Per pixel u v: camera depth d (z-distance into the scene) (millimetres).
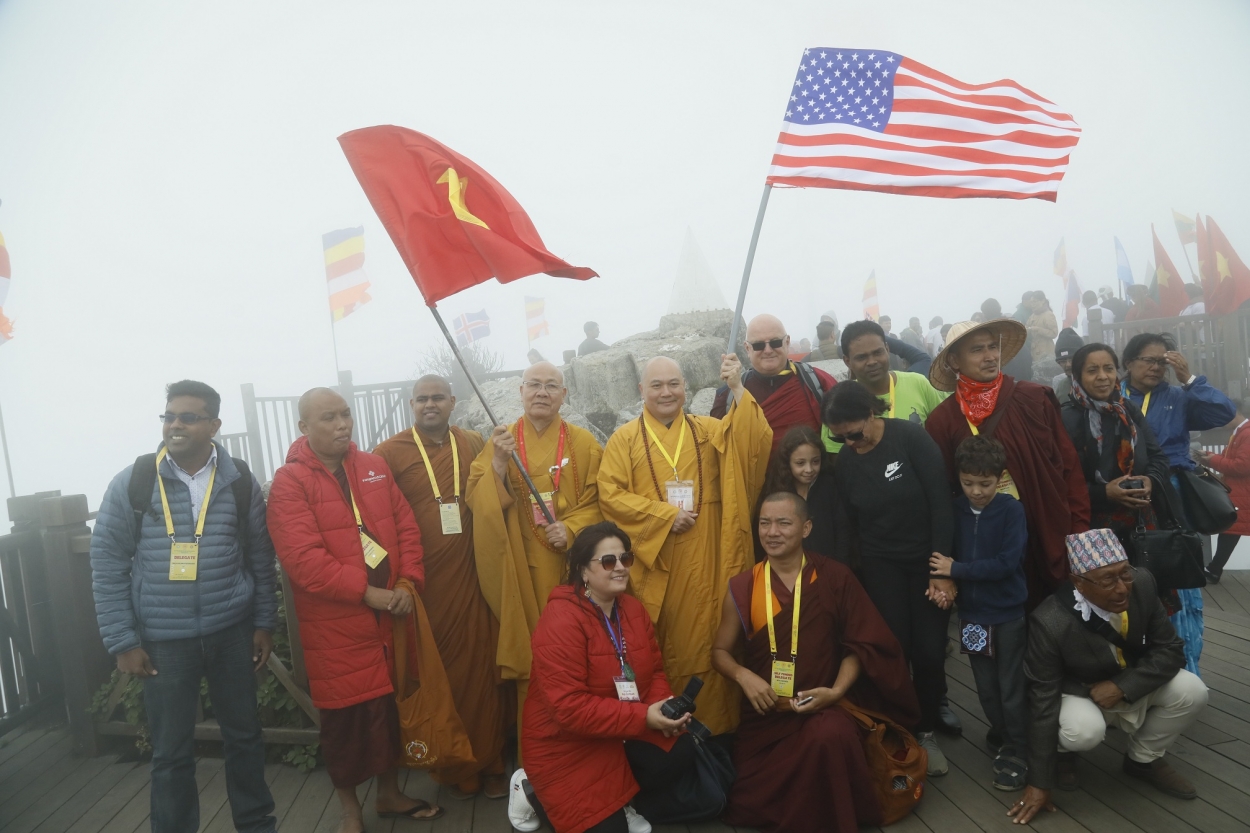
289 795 3609
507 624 3371
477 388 3361
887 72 3832
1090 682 3088
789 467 3484
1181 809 3035
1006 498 3254
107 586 2881
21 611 4355
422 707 3238
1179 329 9906
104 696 4121
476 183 3340
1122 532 3613
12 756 4148
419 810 3326
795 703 3090
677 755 3076
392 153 3307
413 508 3570
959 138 3740
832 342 8953
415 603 3277
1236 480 5797
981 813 3092
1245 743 3527
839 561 3533
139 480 2934
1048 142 3725
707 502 3553
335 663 3107
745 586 3309
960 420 3506
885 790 3004
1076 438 3701
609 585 3008
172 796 2930
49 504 4074
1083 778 3316
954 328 3545
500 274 3125
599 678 3037
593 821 2945
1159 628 3035
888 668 3150
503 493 3406
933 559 3316
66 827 3439
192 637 2928
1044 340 10875
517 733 3838
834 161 3732
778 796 3033
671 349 8312
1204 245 11359
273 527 3115
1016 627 3271
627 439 3627
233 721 3096
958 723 3785
